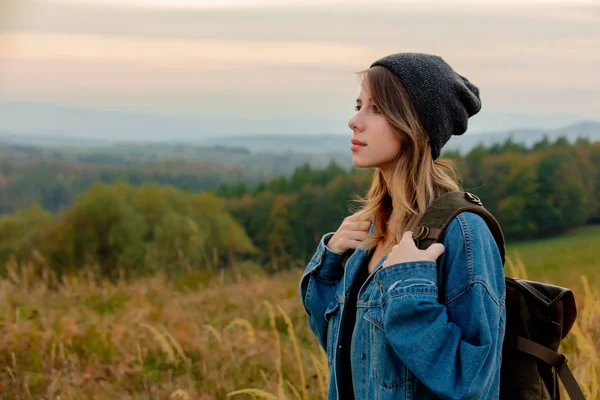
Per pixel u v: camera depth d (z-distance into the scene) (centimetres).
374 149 191
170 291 926
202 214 3161
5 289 808
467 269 170
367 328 182
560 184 3922
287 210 3822
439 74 187
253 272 1139
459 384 159
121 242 2955
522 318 179
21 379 459
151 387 461
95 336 578
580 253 2042
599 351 354
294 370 472
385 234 199
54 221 3222
